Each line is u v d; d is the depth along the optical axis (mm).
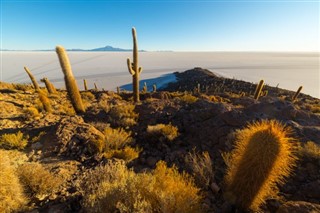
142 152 6262
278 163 3172
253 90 71938
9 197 3160
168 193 3166
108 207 3025
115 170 4188
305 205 3139
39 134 6996
